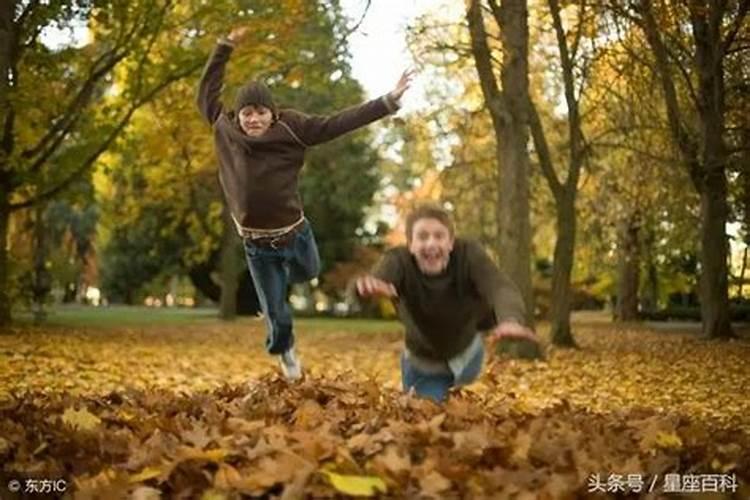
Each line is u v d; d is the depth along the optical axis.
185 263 52.34
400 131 31.48
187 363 17.77
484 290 5.84
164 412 6.93
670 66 28.25
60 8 24.59
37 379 13.62
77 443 5.59
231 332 31.47
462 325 6.33
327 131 7.21
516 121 20.62
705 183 28.16
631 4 24.97
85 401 7.35
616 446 5.80
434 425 5.62
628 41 25.94
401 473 4.69
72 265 45.25
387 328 37.41
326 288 54.28
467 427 6.04
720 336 28.98
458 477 4.71
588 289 55.31
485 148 35.75
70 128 26.83
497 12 21.02
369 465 4.83
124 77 29.20
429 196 38.38
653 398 13.55
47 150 26.91
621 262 44.38
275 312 8.00
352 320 48.06
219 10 25.81
